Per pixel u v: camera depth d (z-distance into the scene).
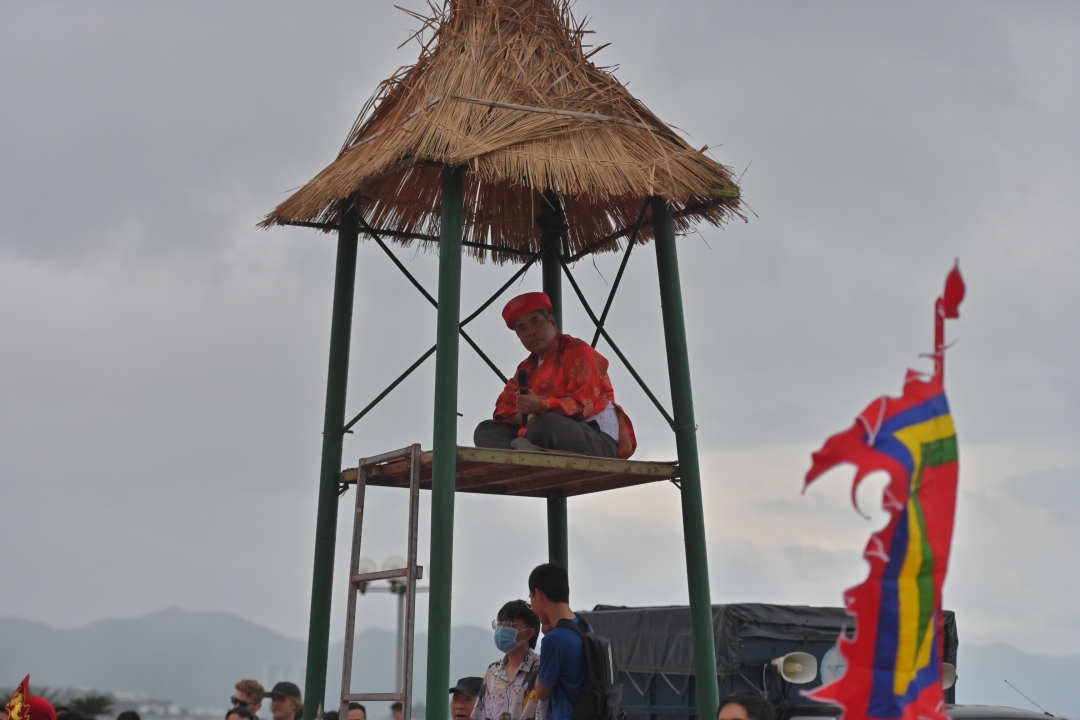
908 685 2.88
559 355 6.74
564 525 7.71
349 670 6.35
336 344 7.07
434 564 5.59
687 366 6.57
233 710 9.89
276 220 7.03
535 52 6.87
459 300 5.96
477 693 7.89
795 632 8.62
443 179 6.17
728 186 6.65
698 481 6.38
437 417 5.77
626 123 6.64
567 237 8.16
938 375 2.96
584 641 5.45
